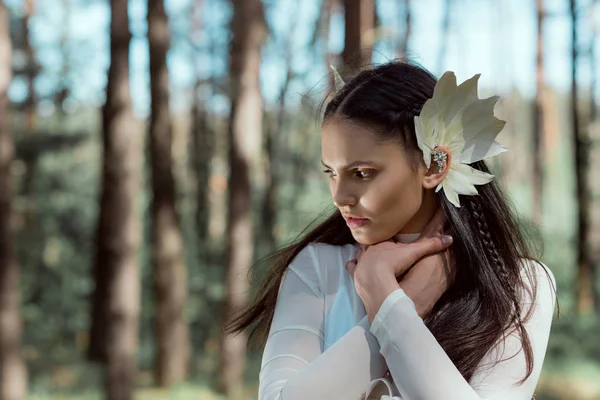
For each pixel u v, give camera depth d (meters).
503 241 1.48
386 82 1.37
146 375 12.38
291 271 1.54
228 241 10.16
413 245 1.42
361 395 1.32
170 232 11.62
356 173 1.36
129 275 8.79
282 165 16.23
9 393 8.21
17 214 16.23
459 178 1.39
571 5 15.45
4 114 8.42
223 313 10.12
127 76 8.87
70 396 11.26
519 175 21.48
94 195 17.14
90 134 15.98
